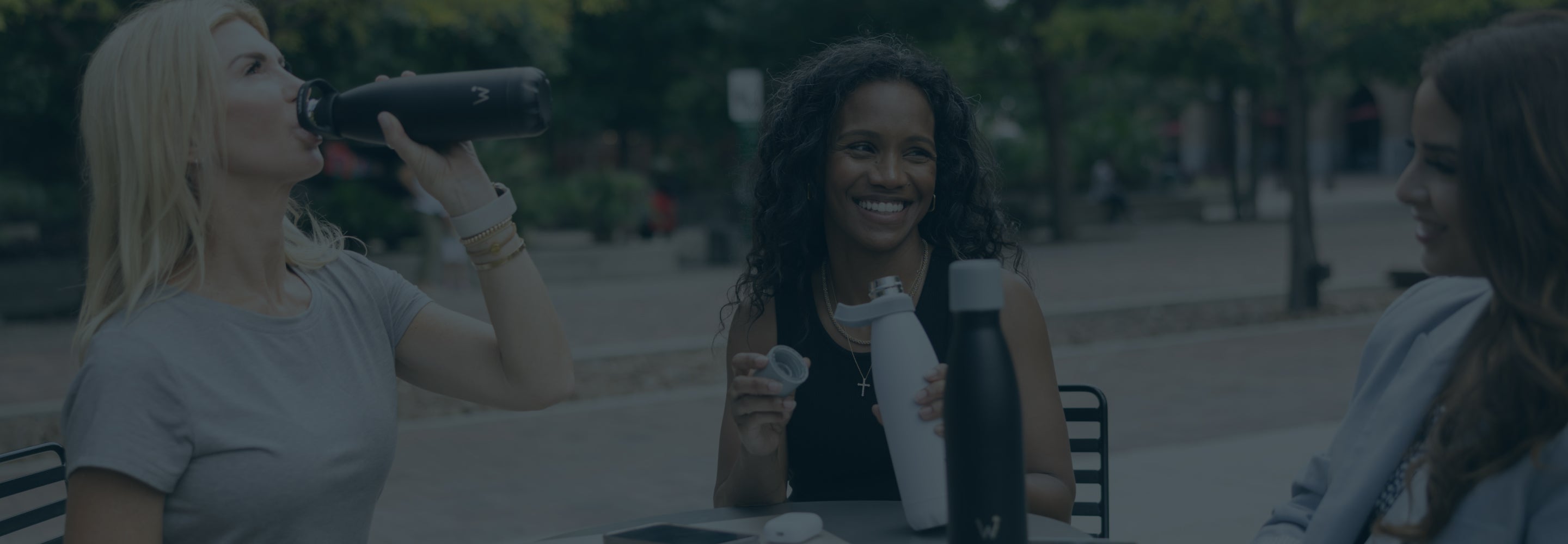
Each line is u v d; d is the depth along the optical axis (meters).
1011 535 1.23
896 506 1.84
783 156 2.16
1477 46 1.32
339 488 1.65
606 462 5.46
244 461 1.56
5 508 4.66
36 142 15.38
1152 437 5.75
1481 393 1.33
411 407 6.75
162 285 1.59
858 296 2.15
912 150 2.06
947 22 18.17
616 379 7.61
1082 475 2.53
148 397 1.50
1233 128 25.59
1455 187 1.36
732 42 19.81
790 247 2.17
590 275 15.41
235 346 1.60
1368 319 9.56
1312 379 7.14
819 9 17.88
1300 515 1.76
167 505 1.56
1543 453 1.30
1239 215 25.41
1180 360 7.99
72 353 1.60
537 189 17.14
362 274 1.88
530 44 12.53
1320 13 10.04
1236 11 11.70
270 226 1.67
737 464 1.94
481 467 5.39
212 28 1.59
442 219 13.80
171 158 1.54
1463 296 1.57
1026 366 2.04
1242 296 11.15
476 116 1.50
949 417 1.25
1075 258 16.55
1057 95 19.70
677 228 25.03
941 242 2.21
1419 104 1.38
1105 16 12.84
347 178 18.56
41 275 13.14
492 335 1.88
